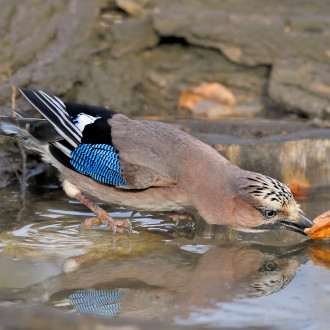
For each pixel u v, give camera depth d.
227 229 10.48
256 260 9.17
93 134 9.93
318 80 14.83
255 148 12.35
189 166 9.52
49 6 15.41
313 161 12.68
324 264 9.08
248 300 7.81
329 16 16.09
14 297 7.74
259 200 9.34
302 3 16.84
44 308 7.43
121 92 14.96
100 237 9.95
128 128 9.95
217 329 6.98
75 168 9.91
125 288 8.12
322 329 6.99
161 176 9.46
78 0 15.72
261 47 15.62
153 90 15.70
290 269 8.88
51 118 9.86
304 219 9.58
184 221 10.76
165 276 8.47
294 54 15.41
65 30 15.13
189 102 15.23
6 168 12.48
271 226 9.61
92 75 14.84
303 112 14.73
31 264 8.81
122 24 15.78
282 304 7.69
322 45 15.37
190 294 7.96
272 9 16.47
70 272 8.56
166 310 7.48
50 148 10.17
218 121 14.10
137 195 9.76
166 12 16.02
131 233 10.18
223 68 16.00
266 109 15.20
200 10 16.25
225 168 9.66
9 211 10.97
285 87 14.92
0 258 8.98
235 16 16.00
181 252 9.43
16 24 14.90
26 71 13.86
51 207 11.25
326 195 12.12
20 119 10.21
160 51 16.22
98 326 6.35
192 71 16.02
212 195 9.52
